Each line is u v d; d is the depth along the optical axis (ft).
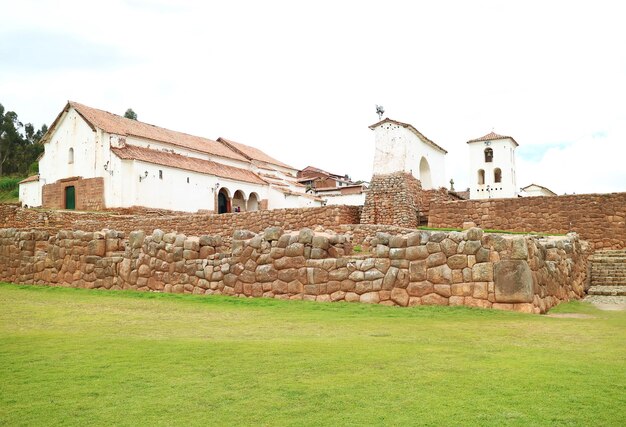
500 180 206.90
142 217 115.85
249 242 42.01
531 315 31.14
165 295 42.93
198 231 98.73
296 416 13.79
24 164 309.22
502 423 13.19
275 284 40.32
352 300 37.22
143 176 141.49
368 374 17.56
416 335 25.04
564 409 14.19
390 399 15.06
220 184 164.96
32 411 14.28
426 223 100.42
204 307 36.11
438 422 13.26
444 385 16.29
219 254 43.50
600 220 77.30
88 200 145.48
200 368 18.37
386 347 21.77
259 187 181.78
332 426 13.07
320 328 27.27
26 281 53.83
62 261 51.70
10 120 324.80
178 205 150.51
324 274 38.47
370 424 13.17
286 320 30.04
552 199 80.94
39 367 18.56
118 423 13.41
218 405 14.66
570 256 48.55
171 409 14.37
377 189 98.37
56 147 157.07
